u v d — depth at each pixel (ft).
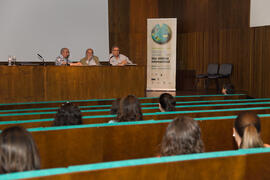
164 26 31.19
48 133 7.46
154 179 4.61
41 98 20.97
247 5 30.66
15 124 9.16
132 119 8.82
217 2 32.76
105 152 8.04
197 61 34.71
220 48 32.91
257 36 28.86
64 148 7.68
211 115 11.11
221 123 9.16
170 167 4.66
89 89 21.67
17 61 29.84
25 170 4.29
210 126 9.09
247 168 5.07
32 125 9.34
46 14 30.37
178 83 36.32
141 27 35.14
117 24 35.14
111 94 22.06
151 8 35.01
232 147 9.41
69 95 21.42
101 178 4.31
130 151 8.26
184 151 5.38
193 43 34.86
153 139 8.37
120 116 8.93
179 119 5.58
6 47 29.55
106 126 7.95
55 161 7.66
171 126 5.52
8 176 3.88
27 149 4.32
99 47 31.94
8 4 29.37
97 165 4.42
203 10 33.81
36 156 4.48
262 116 9.39
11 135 4.30
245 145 5.72
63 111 8.80
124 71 22.12
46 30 30.48
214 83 33.53
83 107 15.37
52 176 4.00
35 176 3.93
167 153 5.45
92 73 21.61
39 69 20.79
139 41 35.14
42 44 30.45
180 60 36.17
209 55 33.73
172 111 11.16
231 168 4.99
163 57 31.40
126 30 35.27
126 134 8.13
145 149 8.37
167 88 31.53
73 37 31.24
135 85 22.38
